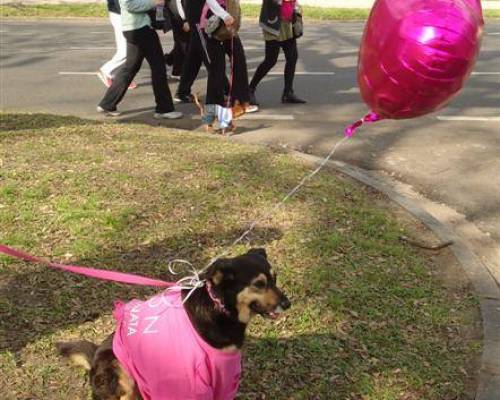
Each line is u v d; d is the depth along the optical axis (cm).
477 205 454
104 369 224
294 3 674
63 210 393
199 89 782
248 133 602
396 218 414
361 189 459
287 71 707
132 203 406
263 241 370
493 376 270
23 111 679
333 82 818
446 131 612
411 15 235
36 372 264
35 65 934
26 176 447
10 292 312
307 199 426
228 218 394
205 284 207
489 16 1445
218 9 557
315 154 550
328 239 371
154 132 580
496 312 316
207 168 472
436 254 372
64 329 289
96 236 366
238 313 206
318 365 272
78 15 1463
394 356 279
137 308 220
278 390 258
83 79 841
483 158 540
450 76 236
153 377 209
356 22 1387
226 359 207
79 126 589
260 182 449
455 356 282
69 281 322
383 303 316
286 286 325
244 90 595
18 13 1465
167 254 353
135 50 630
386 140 586
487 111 681
